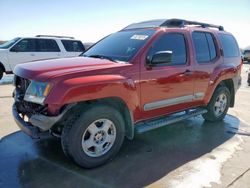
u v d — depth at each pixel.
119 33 4.83
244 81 14.22
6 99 7.48
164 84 4.16
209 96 5.18
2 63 11.60
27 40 12.16
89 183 3.17
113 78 3.47
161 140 4.59
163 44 4.23
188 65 4.58
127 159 3.82
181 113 4.84
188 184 3.21
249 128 5.40
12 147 4.09
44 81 3.18
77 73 3.29
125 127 3.88
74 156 3.35
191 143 4.49
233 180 3.31
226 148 4.31
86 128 3.37
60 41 12.91
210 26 5.66
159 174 3.43
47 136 3.43
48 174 3.34
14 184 3.10
